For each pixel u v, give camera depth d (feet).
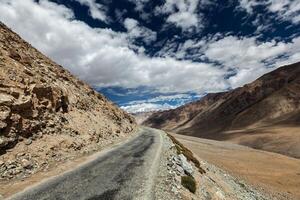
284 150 565.12
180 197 63.36
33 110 91.35
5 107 76.89
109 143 137.80
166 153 120.06
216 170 155.74
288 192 167.12
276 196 151.84
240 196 112.98
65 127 108.37
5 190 55.62
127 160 95.96
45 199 51.85
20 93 88.12
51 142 90.02
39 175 68.49
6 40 133.59
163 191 63.62
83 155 98.68
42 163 76.28
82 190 58.75
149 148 133.80
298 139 619.67
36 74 116.88
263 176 205.36
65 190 57.98
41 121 93.71
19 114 83.05
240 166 233.76
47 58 183.73
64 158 87.20
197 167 113.39
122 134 188.75
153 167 85.76
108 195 56.70
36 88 100.73
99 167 81.71
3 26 151.64
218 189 96.53
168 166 89.35
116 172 76.54
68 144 97.35
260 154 354.33
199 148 347.97
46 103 104.78
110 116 203.00
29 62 127.44
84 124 129.49
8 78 89.30
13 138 75.20
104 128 156.25
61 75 169.68
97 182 65.46
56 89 121.90
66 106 126.00
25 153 75.20
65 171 74.13
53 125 100.12
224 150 374.63
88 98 185.57
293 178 208.74
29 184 60.75
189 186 73.31
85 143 111.65
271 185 179.22
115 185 63.93
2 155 68.74
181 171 88.38
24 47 154.92
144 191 61.05
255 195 135.03
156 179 72.02
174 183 71.26
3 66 93.76
